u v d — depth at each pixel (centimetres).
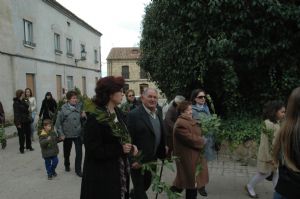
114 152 393
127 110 890
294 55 1022
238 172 827
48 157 802
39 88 2330
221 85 1080
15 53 2000
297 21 938
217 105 1174
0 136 1221
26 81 2152
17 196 684
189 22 1012
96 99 411
